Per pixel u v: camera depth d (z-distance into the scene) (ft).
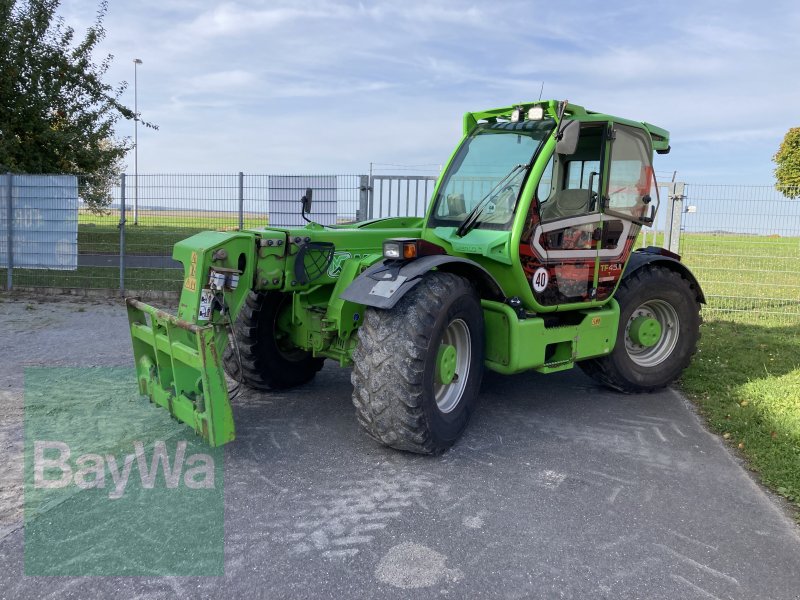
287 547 8.92
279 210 29.53
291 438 12.98
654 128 16.74
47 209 31.09
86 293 30.55
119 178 30.25
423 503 10.32
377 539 9.20
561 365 14.35
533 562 8.73
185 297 11.69
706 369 18.75
